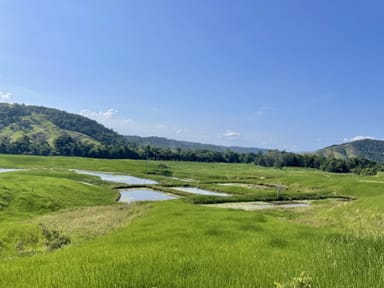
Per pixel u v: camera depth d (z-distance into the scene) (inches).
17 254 1189.7
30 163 7313.0
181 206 2206.0
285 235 920.9
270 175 7135.8
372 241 495.5
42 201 3011.8
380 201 2033.7
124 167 7490.2
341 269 390.0
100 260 537.3
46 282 385.1
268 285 360.5
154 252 608.4
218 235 930.7
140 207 2514.8
